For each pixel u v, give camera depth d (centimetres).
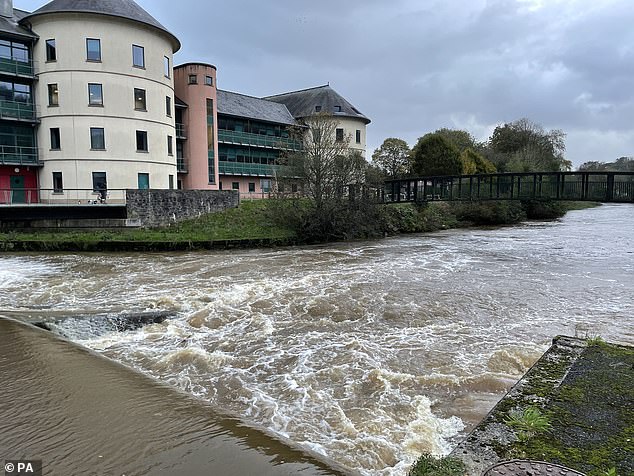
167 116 3484
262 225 2759
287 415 611
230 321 1050
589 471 289
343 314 1099
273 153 4991
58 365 718
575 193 4872
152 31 3291
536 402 388
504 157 6203
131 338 937
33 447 461
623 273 1623
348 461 500
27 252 2144
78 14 2975
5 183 3041
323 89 5588
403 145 6103
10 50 2991
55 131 3047
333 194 2781
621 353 499
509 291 1338
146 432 498
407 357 823
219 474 416
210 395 672
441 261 1898
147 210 2608
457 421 598
